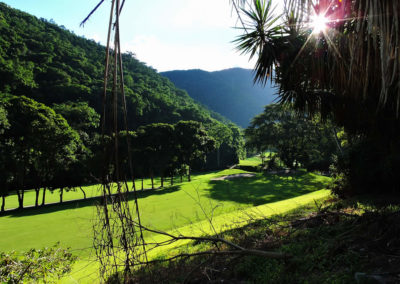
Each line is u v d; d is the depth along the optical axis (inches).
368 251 152.0
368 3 82.1
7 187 1093.8
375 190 457.4
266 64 246.1
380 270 125.8
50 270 218.8
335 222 225.8
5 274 200.8
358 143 490.6
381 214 197.9
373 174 440.5
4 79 2559.1
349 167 494.9
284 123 1860.2
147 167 1520.7
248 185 1429.6
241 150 3513.8
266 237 226.7
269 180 1579.7
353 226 196.5
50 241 570.3
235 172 2279.8
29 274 208.8
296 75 248.8
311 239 190.9
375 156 446.3
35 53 3331.7
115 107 96.7
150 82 4933.6
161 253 283.3
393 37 84.4
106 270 127.9
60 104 2635.3
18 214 1010.1
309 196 734.5
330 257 153.6
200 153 1785.2
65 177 1227.2
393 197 377.7
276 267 162.6
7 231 707.4
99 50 4810.5
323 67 211.8
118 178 102.9
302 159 1956.2
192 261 215.0
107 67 94.4
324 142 1831.9
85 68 3752.5
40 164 1175.0
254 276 161.8
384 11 79.9
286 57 235.9
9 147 1096.2
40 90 2888.8
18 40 3398.1
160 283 162.9
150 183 1892.2
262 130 2054.6
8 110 1136.8
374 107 271.4
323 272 142.9
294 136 1900.8
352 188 486.0
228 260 192.7
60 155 1204.5
